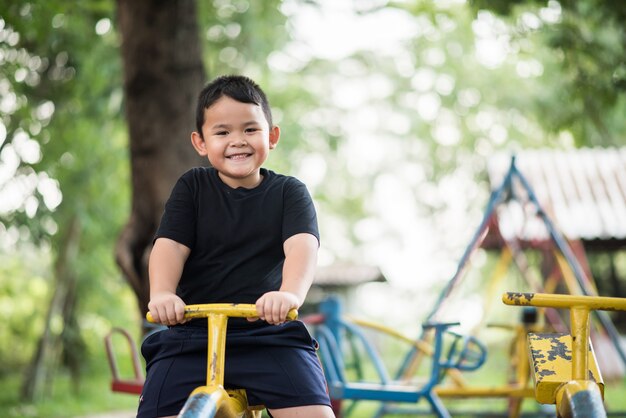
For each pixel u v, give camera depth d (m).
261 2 12.41
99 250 13.34
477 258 19.02
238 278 2.72
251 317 2.39
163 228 2.74
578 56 8.40
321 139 17.48
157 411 2.56
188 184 2.81
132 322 15.20
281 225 2.77
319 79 17.95
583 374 2.40
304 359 2.62
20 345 17.38
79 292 13.57
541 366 2.56
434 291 23.27
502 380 11.70
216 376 2.36
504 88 17.36
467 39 15.81
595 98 8.34
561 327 6.21
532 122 17.16
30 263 17.28
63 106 10.83
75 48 9.93
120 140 12.60
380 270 16.81
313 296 16.48
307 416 2.53
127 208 12.89
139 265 6.18
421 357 6.30
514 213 8.94
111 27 9.83
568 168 12.96
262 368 2.57
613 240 11.82
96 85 10.70
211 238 2.75
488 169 13.19
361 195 23.94
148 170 6.26
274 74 15.24
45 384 13.08
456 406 9.11
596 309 2.44
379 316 27.06
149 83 6.31
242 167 2.74
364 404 10.18
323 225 25.11
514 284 12.94
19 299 17.39
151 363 2.66
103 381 14.87
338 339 5.75
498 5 7.43
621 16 8.00
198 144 2.91
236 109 2.75
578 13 8.36
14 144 10.71
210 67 12.60
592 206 12.04
